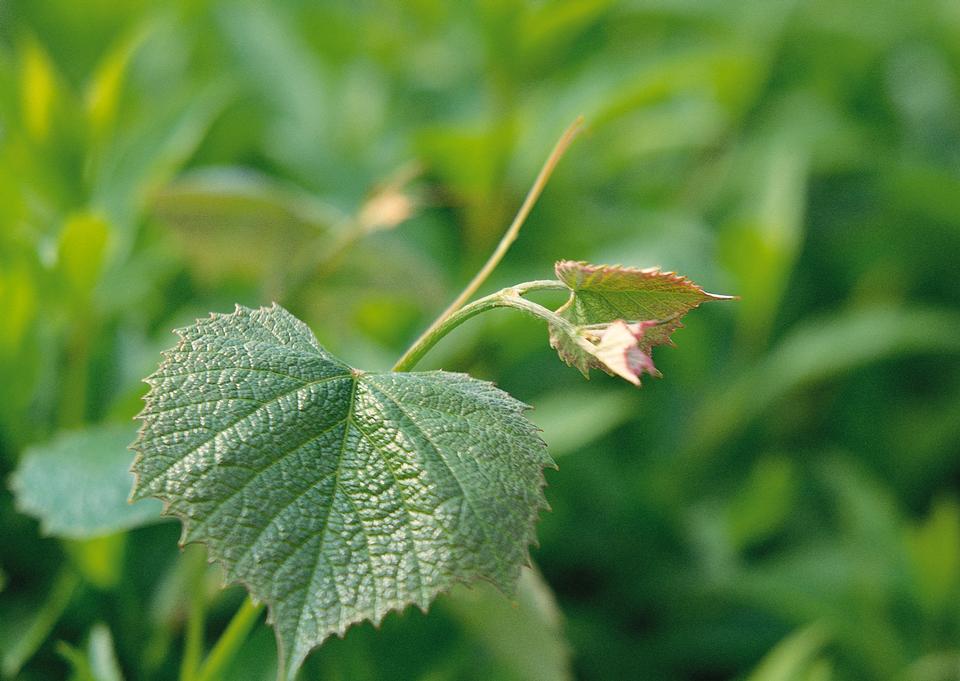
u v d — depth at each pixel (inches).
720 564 37.2
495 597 24.3
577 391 39.5
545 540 35.4
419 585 18.9
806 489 42.5
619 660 34.9
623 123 46.3
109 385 30.2
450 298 35.7
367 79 46.1
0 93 29.4
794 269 48.0
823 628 34.6
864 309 46.4
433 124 43.9
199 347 19.7
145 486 18.9
